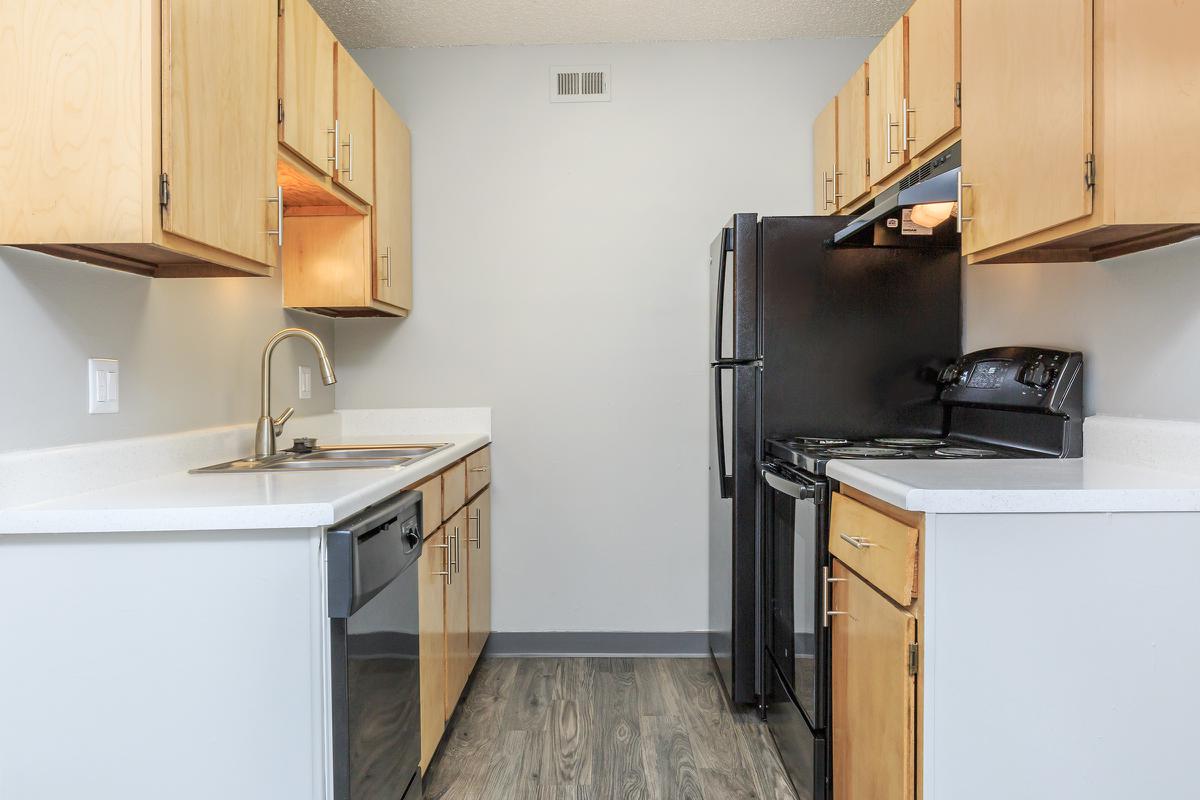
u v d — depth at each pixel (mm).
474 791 2061
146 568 1321
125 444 1629
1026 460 1782
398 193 2910
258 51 1728
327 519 1309
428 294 3146
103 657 1321
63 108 1341
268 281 2455
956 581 1295
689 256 3127
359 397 3141
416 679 1847
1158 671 1302
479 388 3148
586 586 3150
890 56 2316
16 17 1340
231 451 2096
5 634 1320
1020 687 1299
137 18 1333
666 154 3127
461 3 2781
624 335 3137
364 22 2918
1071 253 1737
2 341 1368
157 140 1346
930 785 1302
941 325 2465
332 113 2223
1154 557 1300
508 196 3141
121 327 1695
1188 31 1306
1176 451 1517
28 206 1345
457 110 3139
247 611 1324
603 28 2996
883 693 1453
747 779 2119
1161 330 1586
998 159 1619
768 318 2443
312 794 1329
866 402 2449
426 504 2033
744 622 2498
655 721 2492
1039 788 1306
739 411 2475
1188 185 1313
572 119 3133
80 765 1322
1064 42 1385
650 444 3139
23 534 1313
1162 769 1308
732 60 3119
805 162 3123
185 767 1325
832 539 1790
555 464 3150
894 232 2348
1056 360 1878
